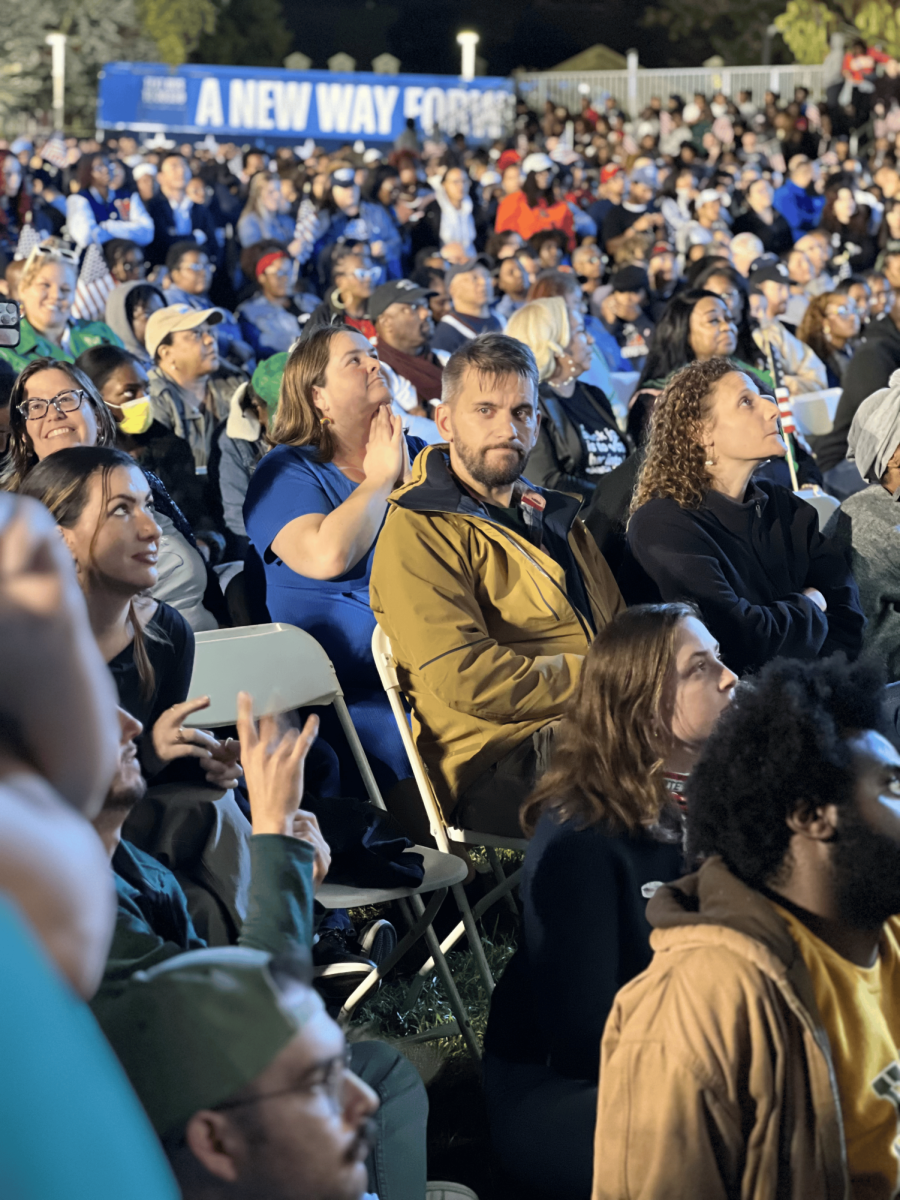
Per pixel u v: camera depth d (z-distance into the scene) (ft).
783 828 4.93
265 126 93.45
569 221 50.65
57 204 49.42
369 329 22.43
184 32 119.55
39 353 19.12
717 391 11.99
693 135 80.28
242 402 17.43
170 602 13.00
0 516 2.46
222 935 7.53
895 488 13.67
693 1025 4.70
